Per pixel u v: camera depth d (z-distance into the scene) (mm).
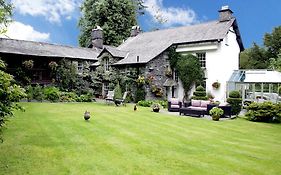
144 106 22391
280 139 11539
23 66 25688
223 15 27172
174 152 8633
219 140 10656
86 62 29938
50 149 8398
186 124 14023
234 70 26250
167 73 26688
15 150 8117
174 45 27531
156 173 6750
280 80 22203
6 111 6070
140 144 9375
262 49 42219
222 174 6844
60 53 28359
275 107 16797
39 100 22391
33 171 6594
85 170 6785
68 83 28141
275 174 6996
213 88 25875
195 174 6781
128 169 6953
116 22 41250
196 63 26391
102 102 24422
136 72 25547
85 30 42281
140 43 31047
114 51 27984
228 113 17547
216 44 25250
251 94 24141
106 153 8211
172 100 19719
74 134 10430
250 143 10406
